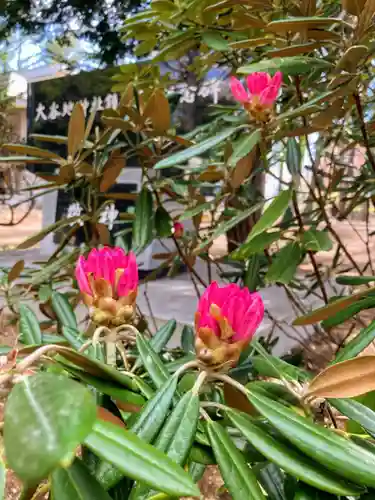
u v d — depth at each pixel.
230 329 0.24
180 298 0.91
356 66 0.38
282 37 0.50
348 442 0.22
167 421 0.23
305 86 0.56
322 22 0.37
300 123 0.59
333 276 0.85
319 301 0.90
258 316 0.24
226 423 0.28
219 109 0.73
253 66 0.41
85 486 0.17
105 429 0.17
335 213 0.83
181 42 0.56
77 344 0.37
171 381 0.25
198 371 0.28
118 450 0.17
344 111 0.44
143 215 0.54
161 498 0.22
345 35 0.45
